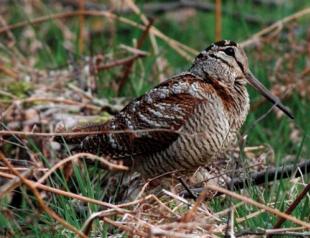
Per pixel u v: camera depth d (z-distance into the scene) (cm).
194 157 1082
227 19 1839
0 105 1316
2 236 986
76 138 1133
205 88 1091
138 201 952
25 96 1360
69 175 1143
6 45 1639
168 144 1084
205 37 1827
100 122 1275
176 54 1642
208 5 1858
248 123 1333
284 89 1431
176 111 1083
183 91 1093
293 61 1503
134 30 1659
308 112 1409
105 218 916
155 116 1091
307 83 1454
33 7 1766
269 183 1128
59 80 1416
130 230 899
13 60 1496
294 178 1098
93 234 969
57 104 1331
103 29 1717
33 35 1653
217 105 1084
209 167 1149
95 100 1348
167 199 1071
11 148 1220
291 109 1426
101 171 1173
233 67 1130
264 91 1158
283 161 1180
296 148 1320
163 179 1108
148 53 1455
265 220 993
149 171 1108
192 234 909
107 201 1148
